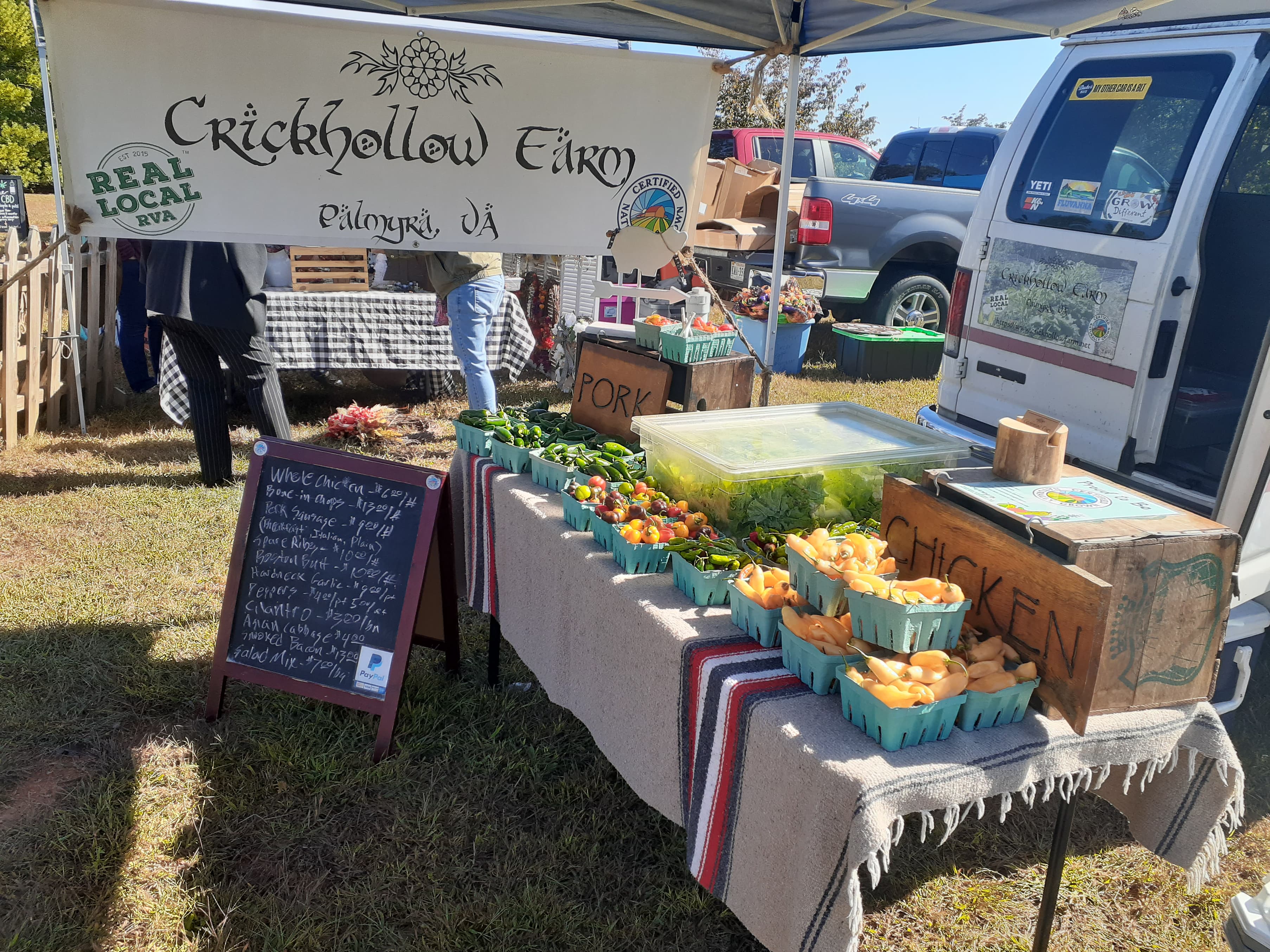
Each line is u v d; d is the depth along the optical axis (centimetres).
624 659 219
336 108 301
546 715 313
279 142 299
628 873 246
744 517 227
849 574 169
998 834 267
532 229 333
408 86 306
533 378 753
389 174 313
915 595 162
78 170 286
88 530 441
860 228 768
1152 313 321
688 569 213
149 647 343
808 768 156
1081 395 349
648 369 314
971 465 280
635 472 276
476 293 490
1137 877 253
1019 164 383
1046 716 168
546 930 226
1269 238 390
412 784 277
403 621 289
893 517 196
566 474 279
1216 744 178
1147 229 328
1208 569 167
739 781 175
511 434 302
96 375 619
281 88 295
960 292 405
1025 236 373
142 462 538
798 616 180
